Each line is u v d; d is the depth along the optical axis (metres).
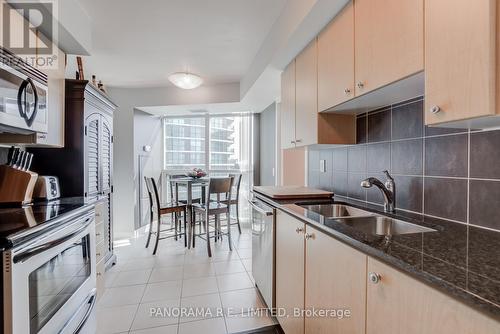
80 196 2.27
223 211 3.40
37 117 1.67
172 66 3.27
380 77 1.17
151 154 4.72
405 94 1.31
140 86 4.10
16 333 0.98
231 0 1.94
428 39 0.92
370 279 0.88
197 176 4.21
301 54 2.06
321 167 2.41
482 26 0.75
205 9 2.06
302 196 1.96
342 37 1.47
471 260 0.72
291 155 3.55
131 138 4.17
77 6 1.95
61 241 1.31
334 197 2.05
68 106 2.26
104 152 2.74
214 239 3.80
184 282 2.50
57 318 1.27
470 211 1.11
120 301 2.17
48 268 1.22
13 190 1.69
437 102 0.89
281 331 1.79
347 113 1.83
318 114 1.80
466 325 0.58
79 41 1.99
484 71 0.74
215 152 4.93
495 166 1.02
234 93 3.98
